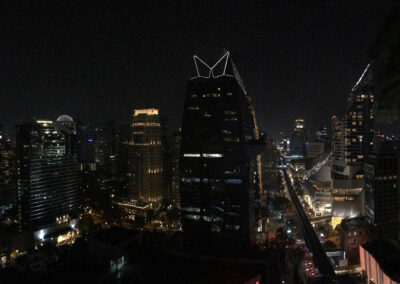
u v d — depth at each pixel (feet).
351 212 586.45
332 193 598.75
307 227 599.57
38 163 595.47
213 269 301.02
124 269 302.66
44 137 614.34
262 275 300.61
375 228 471.62
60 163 640.58
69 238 618.85
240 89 489.26
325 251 453.58
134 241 380.99
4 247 483.51
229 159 451.94
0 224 590.96
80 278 284.82
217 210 457.68
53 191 623.77
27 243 526.57
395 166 489.26
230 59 466.70
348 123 651.66
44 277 292.61
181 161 478.59
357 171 623.77
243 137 448.24
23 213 586.04
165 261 318.86
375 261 312.09
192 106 472.85
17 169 593.83
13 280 287.89
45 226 592.60
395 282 273.13
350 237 428.56
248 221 443.32
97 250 364.17
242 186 445.78
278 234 529.45
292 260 447.01
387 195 488.44
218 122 459.32
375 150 515.09
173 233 569.64
